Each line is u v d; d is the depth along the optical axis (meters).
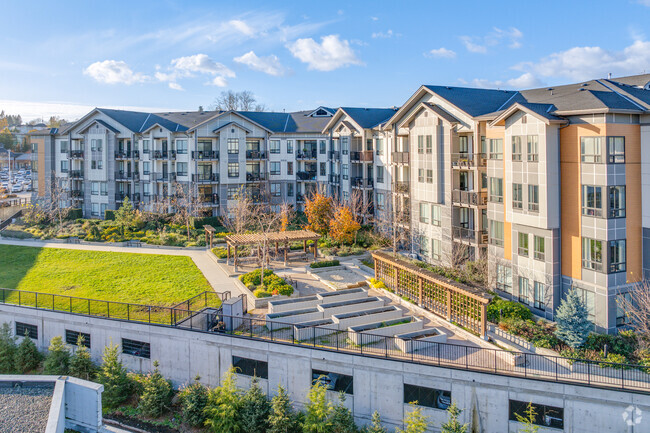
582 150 28.06
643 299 25.61
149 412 25.17
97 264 41.78
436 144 39.97
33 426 20.03
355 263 41.19
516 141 31.05
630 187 27.58
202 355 26.80
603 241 27.16
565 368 22.80
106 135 63.28
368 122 52.41
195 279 37.47
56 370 27.72
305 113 69.38
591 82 33.91
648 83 32.16
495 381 22.06
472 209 39.44
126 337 28.42
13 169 147.12
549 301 29.69
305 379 24.97
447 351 24.77
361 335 25.33
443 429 20.73
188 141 58.56
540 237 30.22
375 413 22.38
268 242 39.94
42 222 59.31
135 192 63.53
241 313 29.25
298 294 33.69
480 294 26.52
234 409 23.64
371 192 52.22
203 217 55.69
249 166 61.84
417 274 30.88
